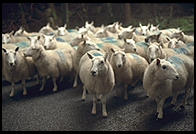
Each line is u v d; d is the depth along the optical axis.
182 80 5.54
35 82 8.20
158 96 5.71
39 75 7.92
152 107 6.23
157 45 7.04
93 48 7.22
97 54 6.56
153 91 5.47
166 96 5.49
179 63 5.67
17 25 13.88
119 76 6.40
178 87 5.61
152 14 18.69
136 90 7.29
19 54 7.05
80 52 7.30
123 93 7.11
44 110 6.21
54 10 15.94
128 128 5.34
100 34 9.79
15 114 6.04
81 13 17.25
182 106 6.15
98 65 5.23
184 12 18.70
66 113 6.03
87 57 6.50
